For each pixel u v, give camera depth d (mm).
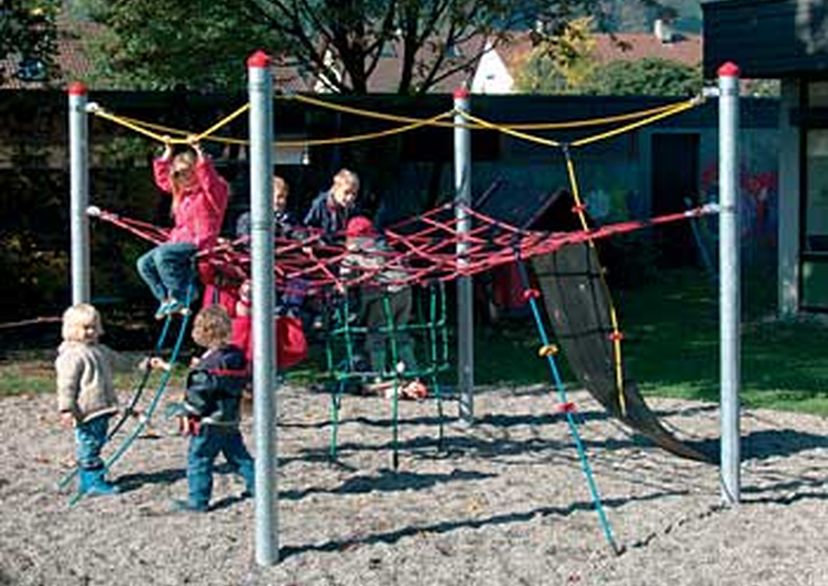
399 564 7730
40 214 18844
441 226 11883
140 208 18672
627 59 54344
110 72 22500
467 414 11867
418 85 22953
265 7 21156
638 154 28062
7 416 12508
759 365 15773
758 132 30344
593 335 9867
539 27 22141
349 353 10758
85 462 9453
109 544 8203
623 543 8117
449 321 19938
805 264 20266
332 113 19844
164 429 11625
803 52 18578
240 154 19234
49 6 17703
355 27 21141
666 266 29000
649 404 13164
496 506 9016
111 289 18828
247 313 9734
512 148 26047
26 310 18906
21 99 18391
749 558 7828
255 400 7785
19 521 8750
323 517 8734
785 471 10102
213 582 7473
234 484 9586
